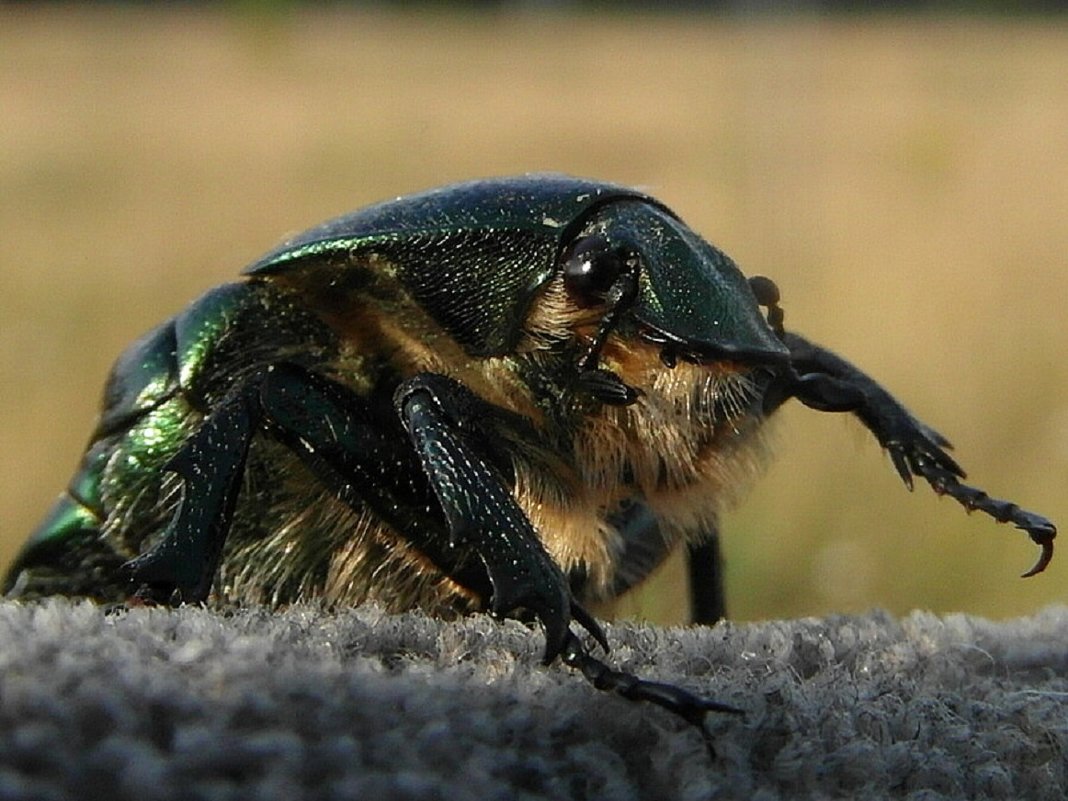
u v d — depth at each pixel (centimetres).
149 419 5
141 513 5
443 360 5
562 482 5
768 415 5
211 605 5
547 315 5
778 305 5
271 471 5
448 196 5
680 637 5
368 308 5
